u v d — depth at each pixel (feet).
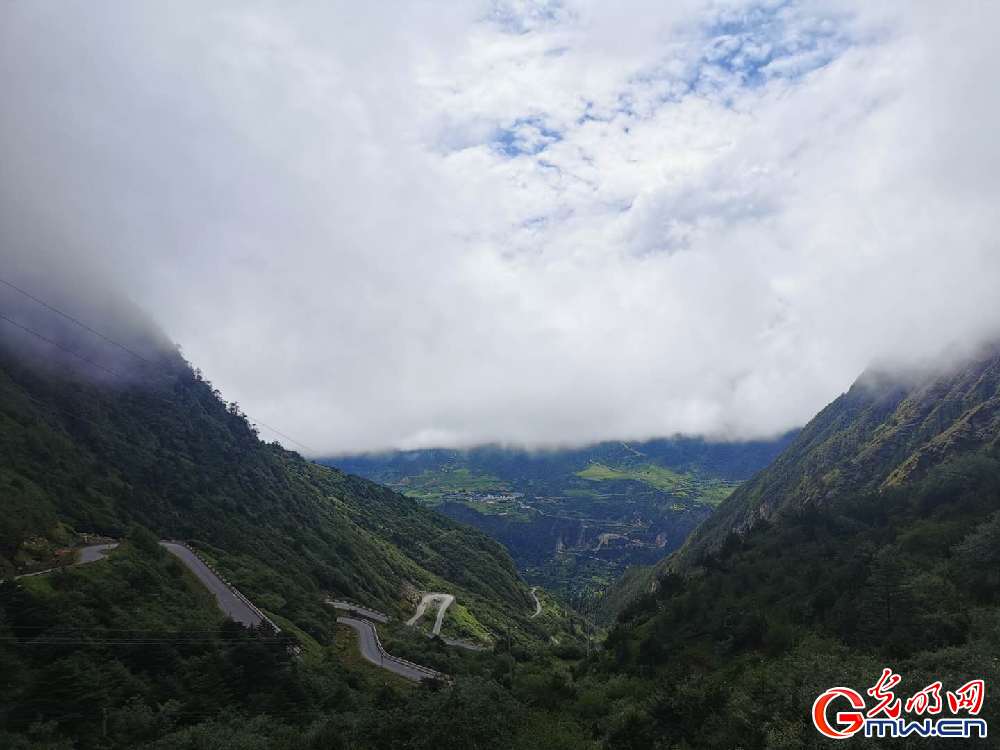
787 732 138.82
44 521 354.74
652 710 187.42
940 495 375.45
